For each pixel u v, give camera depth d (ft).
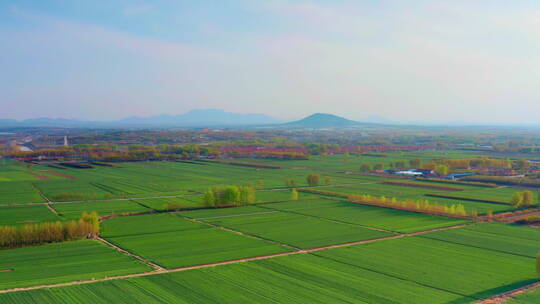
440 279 305.12
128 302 258.78
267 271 318.45
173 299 264.72
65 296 265.95
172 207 543.39
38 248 370.12
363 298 270.87
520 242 400.67
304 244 393.70
